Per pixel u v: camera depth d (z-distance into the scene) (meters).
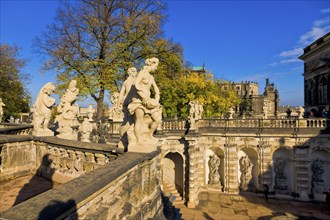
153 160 8.95
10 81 45.62
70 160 10.43
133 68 10.40
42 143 11.93
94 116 42.44
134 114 8.58
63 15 30.56
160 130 30.47
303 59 58.06
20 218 3.27
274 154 32.88
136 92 8.59
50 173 11.26
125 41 32.78
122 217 6.05
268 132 31.59
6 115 46.06
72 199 4.02
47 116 12.65
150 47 34.94
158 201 9.39
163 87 40.81
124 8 33.22
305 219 25.70
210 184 34.72
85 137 18.70
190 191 30.34
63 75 30.30
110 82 30.91
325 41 47.16
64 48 30.34
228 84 79.88
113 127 24.25
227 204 30.33
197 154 32.28
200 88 46.47
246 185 33.59
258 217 26.97
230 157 33.09
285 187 31.95
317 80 49.53
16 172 11.35
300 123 30.72
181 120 32.19
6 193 9.16
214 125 34.12
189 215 27.45
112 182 5.64
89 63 30.08
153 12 34.41
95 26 31.11
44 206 3.65
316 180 30.94
